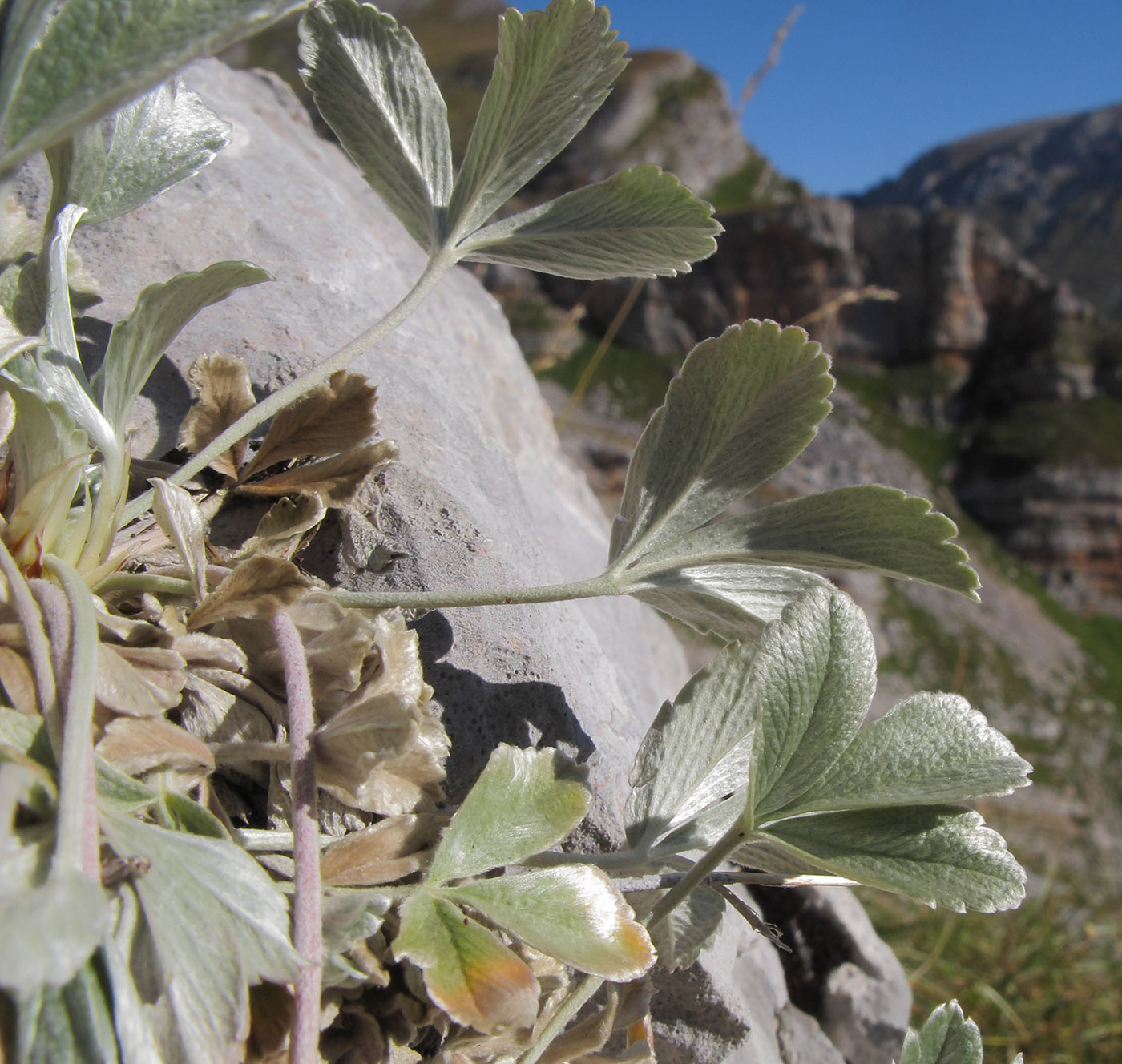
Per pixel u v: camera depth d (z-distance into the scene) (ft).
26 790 0.22
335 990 0.29
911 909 1.39
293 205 0.67
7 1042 0.21
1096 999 1.27
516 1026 0.27
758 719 0.32
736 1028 0.48
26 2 0.23
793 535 0.39
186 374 0.49
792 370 0.39
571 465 1.15
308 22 0.43
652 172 0.43
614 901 0.30
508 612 0.47
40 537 0.32
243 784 0.35
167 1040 0.22
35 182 0.54
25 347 0.30
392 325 0.44
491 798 0.32
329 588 0.44
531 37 0.42
